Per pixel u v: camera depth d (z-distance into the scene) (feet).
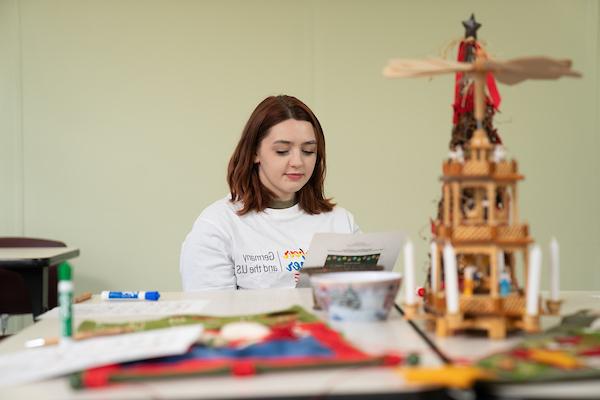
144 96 13.23
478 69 3.86
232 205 7.26
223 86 13.37
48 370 2.97
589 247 13.87
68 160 13.12
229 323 3.92
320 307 4.60
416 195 13.62
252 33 13.41
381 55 13.56
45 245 10.67
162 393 2.67
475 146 3.79
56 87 13.07
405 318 4.25
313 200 7.45
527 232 3.77
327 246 4.99
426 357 3.21
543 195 13.79
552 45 13.75
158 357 3.10
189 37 13.29
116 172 13.20
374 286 4.12
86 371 2.89
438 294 3.80
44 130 13.07
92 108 13.16
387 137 13.58
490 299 3.62
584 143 13.79
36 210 13.05
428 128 13.61
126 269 13.23
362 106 13.56
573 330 3.71
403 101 13.60
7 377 2.92
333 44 13.51
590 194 13.83
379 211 13.60
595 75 13.75
